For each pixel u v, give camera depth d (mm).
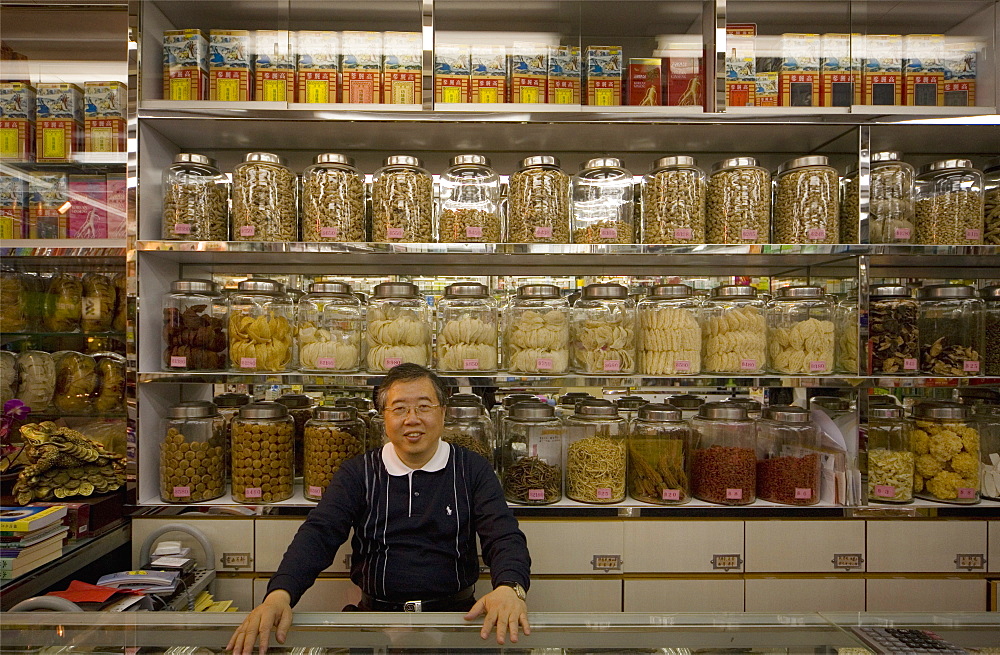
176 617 985
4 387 1859
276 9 1881
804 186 1787
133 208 1755
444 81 1847
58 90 1853
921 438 1864
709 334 1851
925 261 1979
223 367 1824
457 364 1782
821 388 1991
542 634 966
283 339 1813
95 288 1949
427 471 1472
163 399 1909
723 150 2084
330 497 1440
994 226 1904
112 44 2023
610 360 1784
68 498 1652
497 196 1878
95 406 1903
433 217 1937
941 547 1748
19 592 1330
